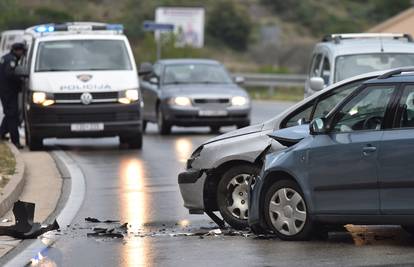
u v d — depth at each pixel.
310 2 197.25
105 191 35.53
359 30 182.50
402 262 21.66
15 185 34.03
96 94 50.06
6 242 25.72
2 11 118.56
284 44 174.25
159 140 56.75
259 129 26.98
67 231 27.33
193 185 27.56
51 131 49.66
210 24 174.00
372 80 23.78
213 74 62.31
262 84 107.31
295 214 24.50
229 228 27.36
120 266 22.23
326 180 23.75
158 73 62.94
